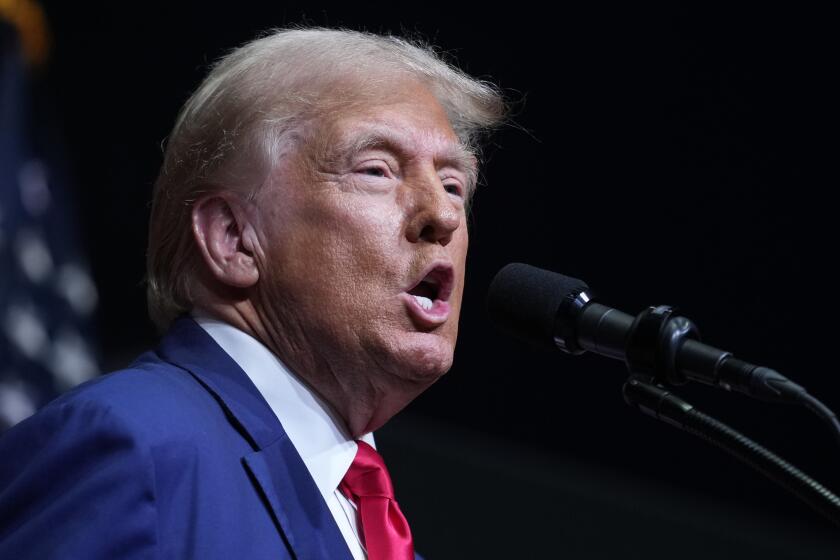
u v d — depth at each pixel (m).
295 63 5.18
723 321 12.59
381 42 5.50
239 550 4.29
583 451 13.39
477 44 13.77
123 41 15.74
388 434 13.96
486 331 13.80
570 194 13.41
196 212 5.12
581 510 13.11
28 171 14.38
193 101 5.33
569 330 4.98
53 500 4.14
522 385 13.67
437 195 4.96
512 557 13.05
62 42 15.70
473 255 13.83
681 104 12.88
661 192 12.97
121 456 4.16
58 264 14.26
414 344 4.87
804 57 12.19
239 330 5.07
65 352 13.88
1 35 14.66
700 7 12.73
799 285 12.21
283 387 5.00
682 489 12.90
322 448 5.02
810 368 12.11
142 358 5.21
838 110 11.99
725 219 12.63
